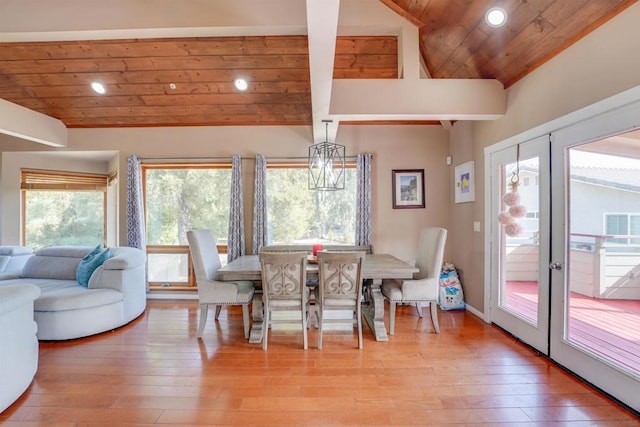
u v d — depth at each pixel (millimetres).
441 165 4516
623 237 2039
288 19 2461
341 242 4629
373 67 3822
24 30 2529
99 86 3918
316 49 1971
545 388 2258
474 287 3854
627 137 1995
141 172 4621
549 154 2605
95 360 2715
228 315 3887
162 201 4715
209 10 2473
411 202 4512
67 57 3600
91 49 3510
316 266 3287
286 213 4660
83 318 3168
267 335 3150
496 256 3406
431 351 2854
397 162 4523
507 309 3250
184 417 1976
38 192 4953
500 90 3152
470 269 3945
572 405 2062
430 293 3246
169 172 4719
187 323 3607
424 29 3143
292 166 4617
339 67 3811
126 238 4512
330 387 2293
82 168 5148
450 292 4059
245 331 3186
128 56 3578
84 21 2514
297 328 3449
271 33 2562
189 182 4715
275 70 3729
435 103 3096
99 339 3158
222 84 3908
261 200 4426
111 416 1981
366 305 3820
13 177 4660
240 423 1917
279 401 2131
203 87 3945
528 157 2850
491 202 3471
